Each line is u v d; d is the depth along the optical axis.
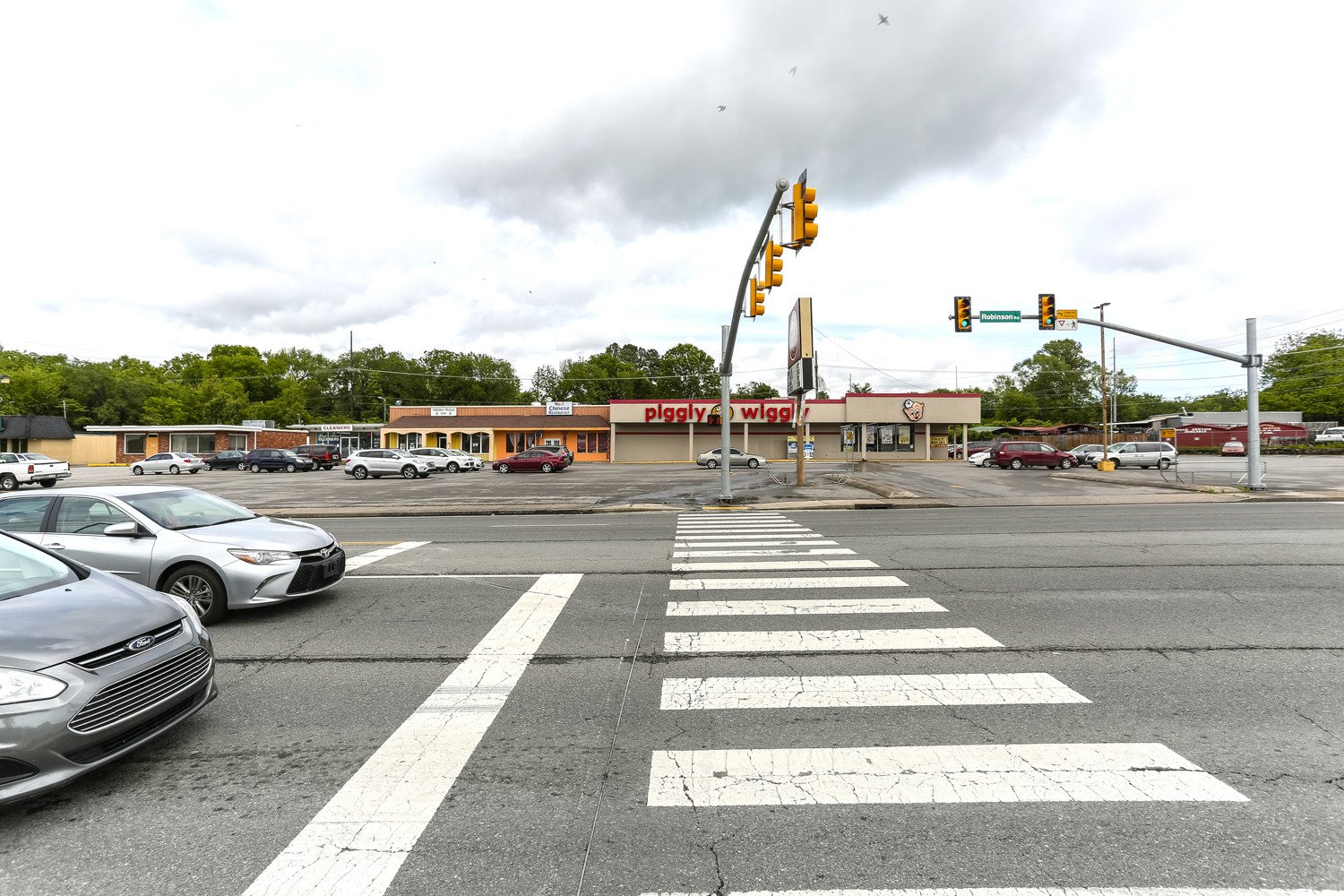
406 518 18.27
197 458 42.03
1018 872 2.74
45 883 2.76
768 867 2.79
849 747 3.89
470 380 91.25
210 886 2.72
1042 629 6.20
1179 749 3.81
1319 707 4.38
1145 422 73.00
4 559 4.46
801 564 9.61
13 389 68.69
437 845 2.99
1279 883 2.65
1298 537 11.90
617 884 2.70
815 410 50.06
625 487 27.36
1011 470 36.56
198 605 6.78
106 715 3.48
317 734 4.18
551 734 4.12
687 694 4.74
